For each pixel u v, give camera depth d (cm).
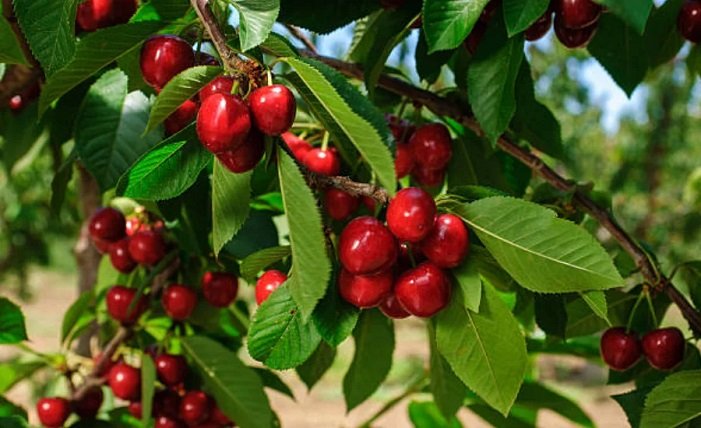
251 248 83
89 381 89
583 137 397
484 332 64
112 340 90
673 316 250
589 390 458
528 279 63
